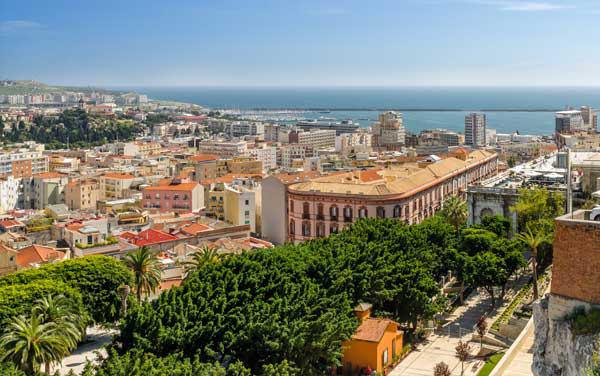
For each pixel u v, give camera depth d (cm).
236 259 12212
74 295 13050
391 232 14912
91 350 13562
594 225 7056
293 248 13925
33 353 9806
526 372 9012
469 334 13288
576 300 7212
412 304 12988
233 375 8888
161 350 9469
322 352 10169
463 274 14275
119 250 19350
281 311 10381
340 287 11975
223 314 10306
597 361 6675
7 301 12181
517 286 15512
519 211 17412
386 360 11750
